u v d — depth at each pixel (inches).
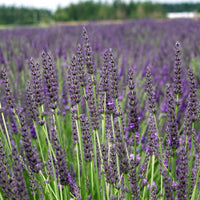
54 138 15.4
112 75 17.4
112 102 18.0
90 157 17.0
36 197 18.5
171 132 16.1
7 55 40.3
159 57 41.8
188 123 16.3
